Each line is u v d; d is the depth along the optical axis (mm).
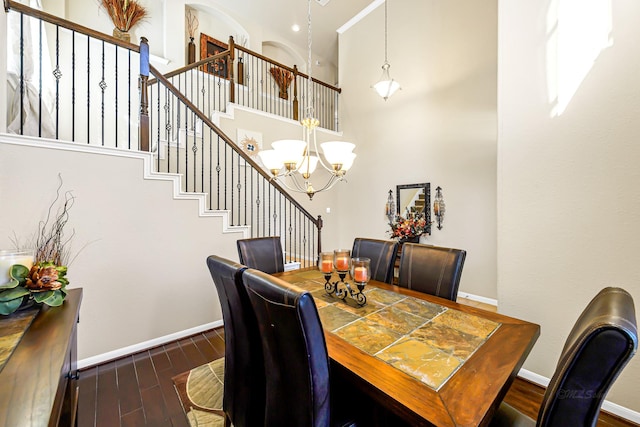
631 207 1651
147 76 2457
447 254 1932
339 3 4988
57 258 1869
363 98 5277
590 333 668
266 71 5590
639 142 1619
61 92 3861
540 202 1983
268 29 5914
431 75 4211
